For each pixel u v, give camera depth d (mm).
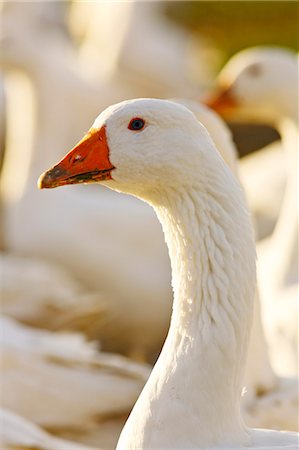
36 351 10297
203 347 6375
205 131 6402
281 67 11812
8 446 8531
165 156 6328
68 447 8695
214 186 6352
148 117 6352
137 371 10281
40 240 14586
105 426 10258
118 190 6598
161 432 6355
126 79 18969
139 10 19219
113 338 14273
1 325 10703
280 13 25750
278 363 10602
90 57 19328
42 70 15836
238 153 18484
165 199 6457
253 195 14812
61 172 6531
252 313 6449
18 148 15703
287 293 11023
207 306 6406
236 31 25297
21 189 15008
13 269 13250
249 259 6391
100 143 6480
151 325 14219
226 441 6328
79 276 14422
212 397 6340
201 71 22609
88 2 21234
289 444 6352
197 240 6398
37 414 10148
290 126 11875
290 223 11438
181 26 25062
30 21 16094
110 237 14312
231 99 11891
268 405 8641
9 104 16406
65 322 12758
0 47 15781
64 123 15852
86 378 10250
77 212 14508
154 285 14156
